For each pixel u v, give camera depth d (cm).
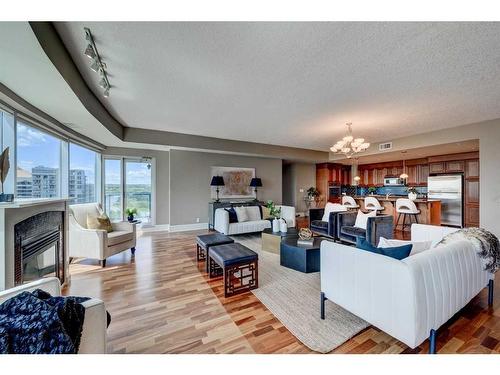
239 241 447
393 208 588
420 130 458
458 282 155
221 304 209
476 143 445
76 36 176
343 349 149
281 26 162
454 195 565
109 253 318
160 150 589
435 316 135
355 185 852
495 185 376
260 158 680
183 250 390
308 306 204
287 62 209
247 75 235
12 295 118
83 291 236
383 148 556
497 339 157
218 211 496
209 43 181
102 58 203
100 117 317
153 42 180
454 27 160
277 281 259
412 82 248
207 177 603
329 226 442
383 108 329
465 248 168
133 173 570
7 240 158
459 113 351
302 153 686
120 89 271
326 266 180
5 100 226
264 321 182
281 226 381
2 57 163
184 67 218
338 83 252
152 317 188
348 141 402
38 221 202
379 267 139
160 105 325
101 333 111
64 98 238
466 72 226
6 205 157
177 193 564
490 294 203
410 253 167
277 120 393
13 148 250
